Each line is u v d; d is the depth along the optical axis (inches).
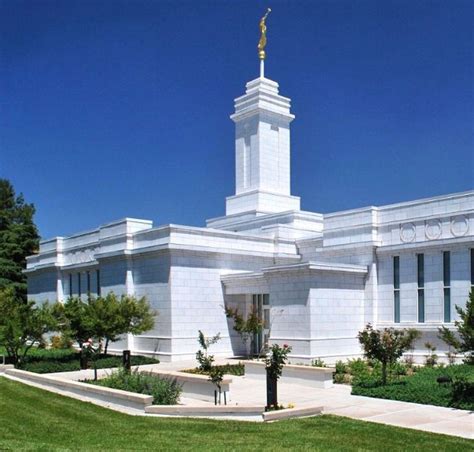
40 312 1214.3
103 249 1594.5
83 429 575.2
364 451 476.4
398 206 1342.3
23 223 2903.5
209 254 1434.5
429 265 1263.5
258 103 1829.5
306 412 646.5
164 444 496.4
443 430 573.3
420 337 1242.0
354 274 1328.7
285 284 1278.3
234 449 474.3
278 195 1849.2
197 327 1393.9
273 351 690.2
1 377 994.7
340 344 1272.1
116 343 1482.5
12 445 486.0
